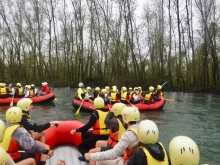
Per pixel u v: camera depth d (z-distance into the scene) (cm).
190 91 2309
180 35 2558
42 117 1035
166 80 2564
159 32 2730
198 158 158
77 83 2941
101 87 2741
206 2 2423
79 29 3125
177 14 2552
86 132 432
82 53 3128
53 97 1441
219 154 599
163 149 225
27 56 3659
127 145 262
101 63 3247
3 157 173
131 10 2794
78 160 396
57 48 3384
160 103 1255
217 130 833
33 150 291
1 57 3541
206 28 2383
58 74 3469
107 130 387
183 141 161
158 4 2748
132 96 1247
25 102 344
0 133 225
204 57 2442
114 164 312
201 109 1282
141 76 2656
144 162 212
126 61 2798
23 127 310
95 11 2981
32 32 3278
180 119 1020
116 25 2961
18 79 3431
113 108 333
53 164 381
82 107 1148
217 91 2186
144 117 1062
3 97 1292
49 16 3209
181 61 2747
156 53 2809
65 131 461
